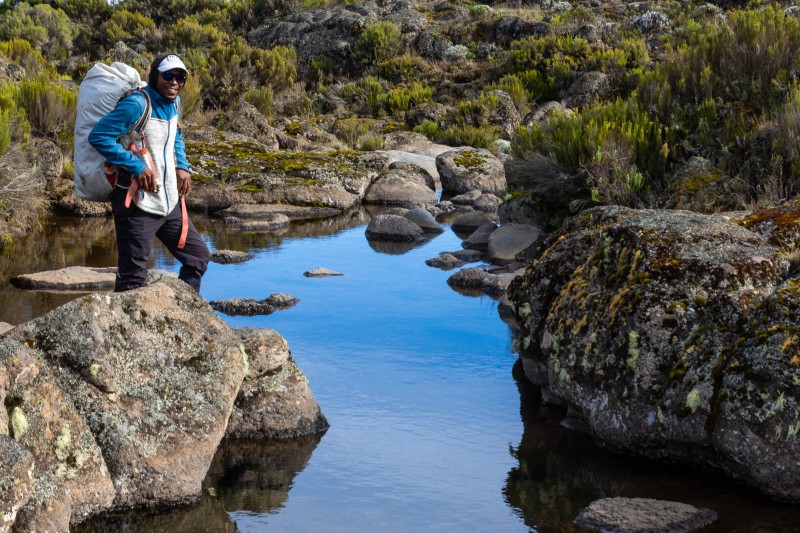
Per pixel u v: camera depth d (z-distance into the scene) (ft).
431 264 30.07
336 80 108.27
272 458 14.15
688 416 13.47
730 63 34.06
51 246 32.17
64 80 75.20
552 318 16.49
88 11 138.00
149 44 116.57
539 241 31.42
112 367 12.53
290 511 12.31
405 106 89.56
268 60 90.22
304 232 37.35
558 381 15.88
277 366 15.08
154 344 13.07
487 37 110.11
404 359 19.44
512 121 79.77
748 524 11.84
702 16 97.50
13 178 34.60
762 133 28.63
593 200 30.66
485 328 22.04
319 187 44.93
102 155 14.96
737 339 13.60
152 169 15.19
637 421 14.12
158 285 13.76
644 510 12.00
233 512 12.25
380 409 16.40
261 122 66.28
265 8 135.54
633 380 14.24
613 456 14.48
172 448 12.59
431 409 16.47
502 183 52.11
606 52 90.84
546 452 14.61
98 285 25.34
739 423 12.75
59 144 43.93
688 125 32.04
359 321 22.53
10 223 34.55
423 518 12.14
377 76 105.19
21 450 10.34
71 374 12.30
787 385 12.53
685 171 28.84
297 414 15.16
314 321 22.47
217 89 80.33
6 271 27.53
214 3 140.56
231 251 30.86
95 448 11.91
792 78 32.24
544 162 34.35
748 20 35.78
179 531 11.64
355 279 27.71
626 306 14.75
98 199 15.70
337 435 15.16
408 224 35.94
